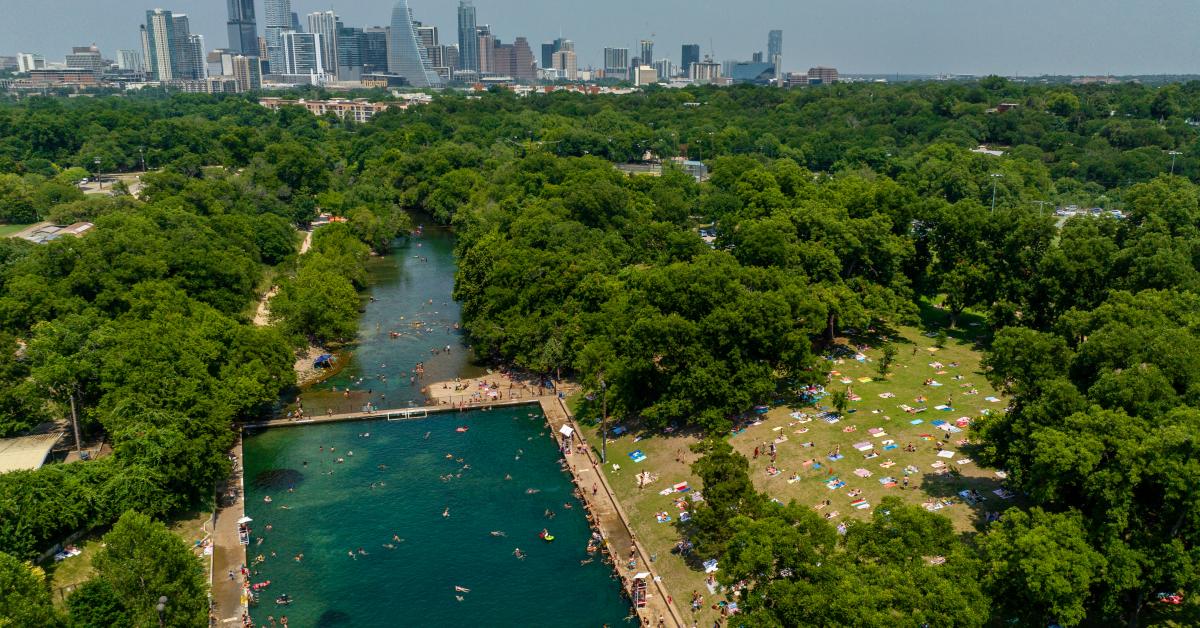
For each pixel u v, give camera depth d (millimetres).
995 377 110500
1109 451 82000
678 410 124062
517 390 154125
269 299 189500
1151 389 89500
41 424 127375
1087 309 150250
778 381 144875
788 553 75438
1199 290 134125
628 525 108438
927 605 67562
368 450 132375
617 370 131875
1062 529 76125
